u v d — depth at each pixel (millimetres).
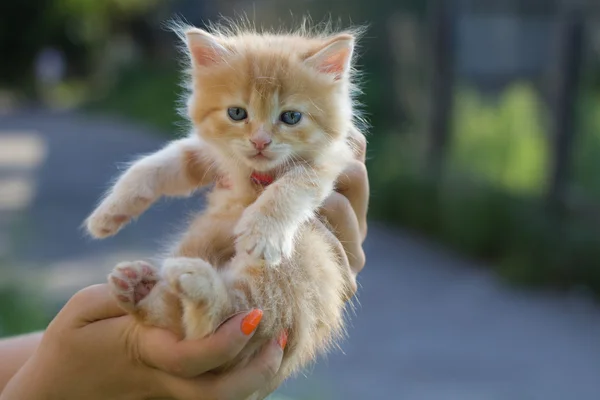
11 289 1089
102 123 3494
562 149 1377
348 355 1007
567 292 1264
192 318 452
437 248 1534
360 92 591
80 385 469
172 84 3855
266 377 465
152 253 1412
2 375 524
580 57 1356
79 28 5168
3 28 4895
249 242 475
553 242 1310
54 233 1560
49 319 1010
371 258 1453
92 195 1937
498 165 1688
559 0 1423
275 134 518
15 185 2047
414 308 1185
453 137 1747
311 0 2443
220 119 524
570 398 872
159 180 535
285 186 497
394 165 1790
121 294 460
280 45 535
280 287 479
